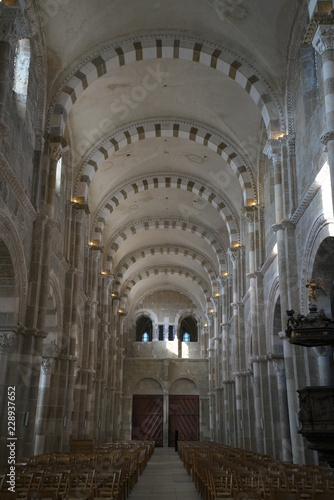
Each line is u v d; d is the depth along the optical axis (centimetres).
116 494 1020
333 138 1321
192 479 1752
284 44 1972
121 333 4672
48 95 2016
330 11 1405
